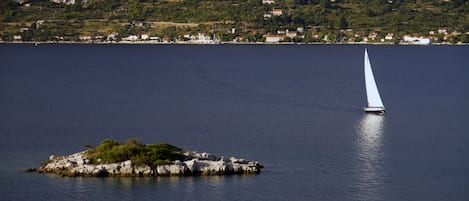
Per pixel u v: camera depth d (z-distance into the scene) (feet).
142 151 608.19
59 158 634.84
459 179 618.85
